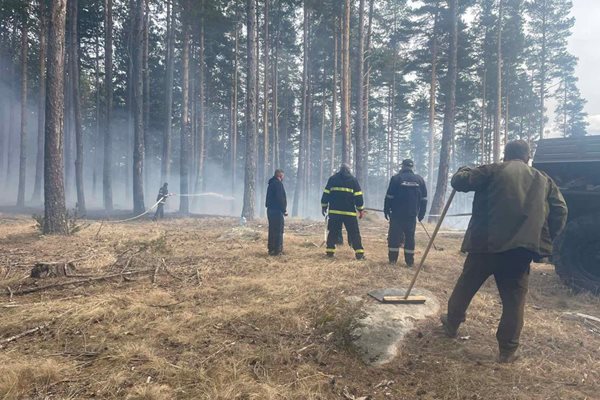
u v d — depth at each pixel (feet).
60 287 17.02
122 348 11.17
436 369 10.63
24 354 10.89
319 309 14.35
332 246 24.14
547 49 104.06
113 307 14.29
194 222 48.67
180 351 11.28
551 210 11.03
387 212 22.52
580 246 17.03
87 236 32.50
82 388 9.27
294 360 10.98
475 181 11.39
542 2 101.19
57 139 33.24
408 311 13.70
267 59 88.02
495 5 84.53
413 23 96.02
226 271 20.57
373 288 16.87
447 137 53.62
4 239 30.27
